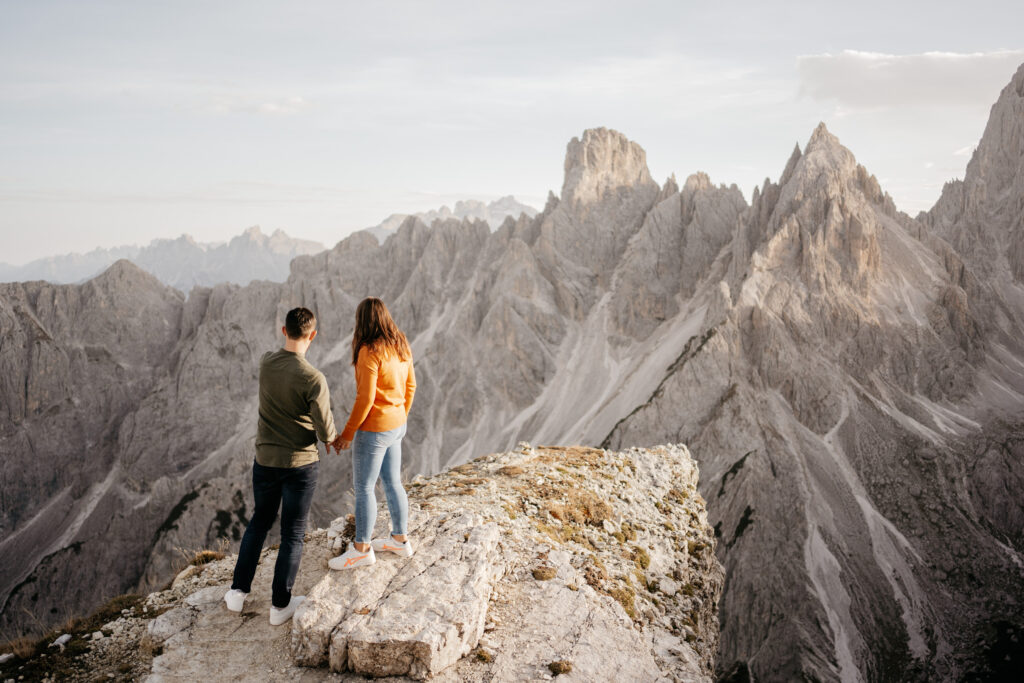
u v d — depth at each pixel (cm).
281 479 837
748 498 12812
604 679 848
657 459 1833
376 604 824
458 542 967
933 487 13050
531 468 1560
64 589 13475
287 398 804
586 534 1310
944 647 9862
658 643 1030
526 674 816
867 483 13400
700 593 1391
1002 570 11012
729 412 15162
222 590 952
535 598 988
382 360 834
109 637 888
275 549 1070
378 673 768
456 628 808
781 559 11512
